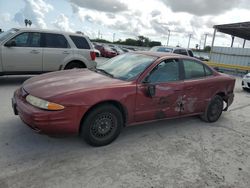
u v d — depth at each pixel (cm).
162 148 407
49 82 393
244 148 438
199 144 436
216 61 2244
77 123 355
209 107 540
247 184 327
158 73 441
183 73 480
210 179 330
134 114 415
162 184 309
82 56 847
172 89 451
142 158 368
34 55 766
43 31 782
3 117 475
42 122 334
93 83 388
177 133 478
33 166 323
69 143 394
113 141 411
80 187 288
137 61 462
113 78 424
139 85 411
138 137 442
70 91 354
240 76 1927
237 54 2086
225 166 368
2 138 391
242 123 579
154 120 447
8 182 287
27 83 409
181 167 353
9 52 729
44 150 367
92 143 382
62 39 815
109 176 315
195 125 533
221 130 518
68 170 321
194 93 493
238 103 794
